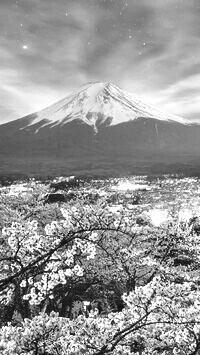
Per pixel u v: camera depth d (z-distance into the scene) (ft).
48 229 25.91
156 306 28.14
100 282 59.06
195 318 28.89
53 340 25.57
